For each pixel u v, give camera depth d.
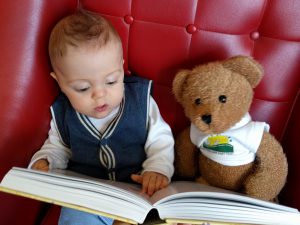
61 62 0.69
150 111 0.83
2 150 0.72
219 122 0.68
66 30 0.68
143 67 0.82
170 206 0.56
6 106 0.71
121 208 0.53
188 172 0.85
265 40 0.75
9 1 0.70
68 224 0.70
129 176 0.83
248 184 0.75
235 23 0.73
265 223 0.55
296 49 0.74
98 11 0.78
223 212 0.55
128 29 0.78
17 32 0.71
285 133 0.84
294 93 0.79
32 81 0.73
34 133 0.78
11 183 0.55
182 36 0.76
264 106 0.80
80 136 0.82
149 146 0.82
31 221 0.80
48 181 0.55
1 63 0.71
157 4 0.74
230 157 0.74
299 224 0.57
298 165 0.78
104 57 0.68
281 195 0.84
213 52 0.76
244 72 0.70
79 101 0.73
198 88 0.69
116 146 0.82
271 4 0.71
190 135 0.80
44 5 0.71
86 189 0.55
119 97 0.74
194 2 0.73
